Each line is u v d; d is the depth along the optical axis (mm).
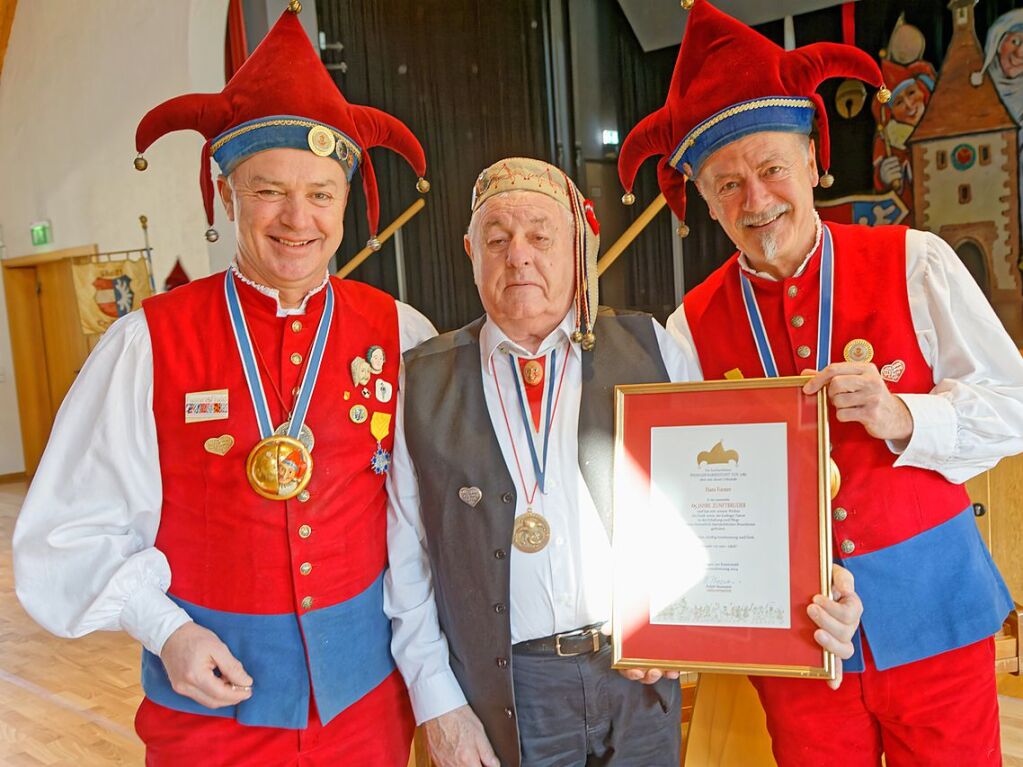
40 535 1453
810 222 1600
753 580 1380
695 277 7309
